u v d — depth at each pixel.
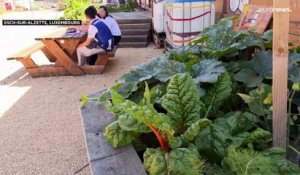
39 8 19.58
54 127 3.16
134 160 1.17
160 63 1.69
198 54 1.98
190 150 1.11
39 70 5.05
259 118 1.33
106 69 5.38
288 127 1.24
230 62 1.78
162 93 1.54
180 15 5.09
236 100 1.58
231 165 1.05
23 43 8.12
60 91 4.32
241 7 4.35
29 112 3.61
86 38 5.43
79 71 5.05
